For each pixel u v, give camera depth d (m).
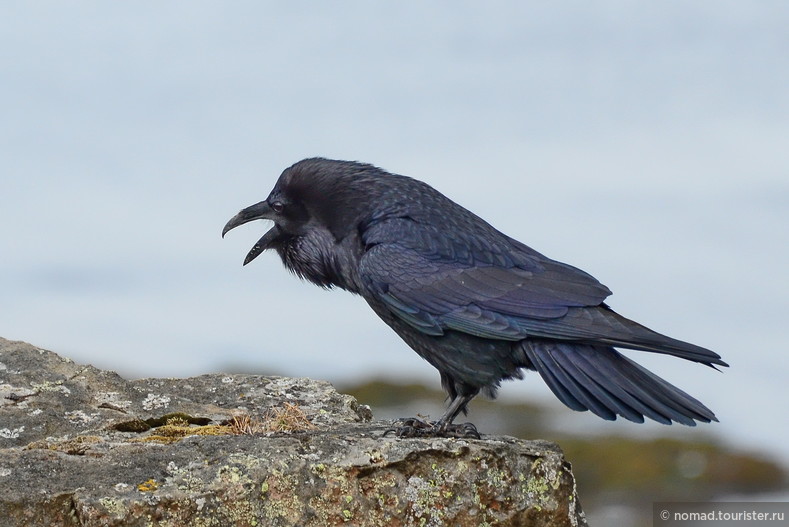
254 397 13.48
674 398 11.99
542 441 11.80
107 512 9.82
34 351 13.48
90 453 10.77
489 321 12.78
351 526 10.54
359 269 13.67
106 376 13.26
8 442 11.77
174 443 11.01
